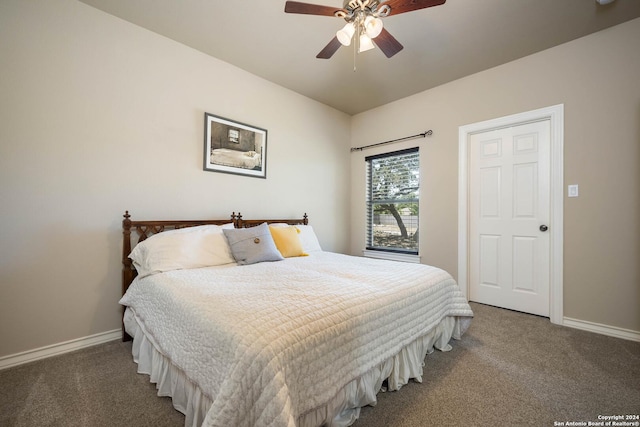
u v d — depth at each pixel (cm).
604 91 214
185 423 110
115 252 203
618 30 209
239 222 268
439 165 307
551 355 178
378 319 128
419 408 130
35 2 174
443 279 185
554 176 236
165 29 217
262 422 80
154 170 221
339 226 381
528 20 204
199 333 107
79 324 188
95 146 194
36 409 127
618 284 208
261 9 195
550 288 238
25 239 170
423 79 294
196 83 244
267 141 298
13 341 166
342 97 340
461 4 187
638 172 202
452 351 184
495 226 275
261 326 95
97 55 195
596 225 217
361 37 171
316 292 131
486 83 274
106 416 123
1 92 163
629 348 187
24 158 169
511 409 129
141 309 165
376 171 380
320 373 100
